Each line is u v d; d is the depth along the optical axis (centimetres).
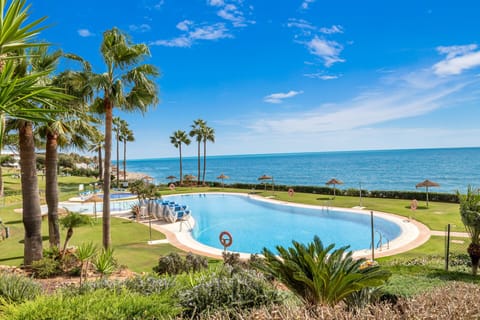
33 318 303
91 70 1116
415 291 469
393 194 2847
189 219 2236
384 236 1847
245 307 363
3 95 357
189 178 4853
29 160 953
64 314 304
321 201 2850
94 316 301
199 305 374
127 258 1191
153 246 1473
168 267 923
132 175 7994
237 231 2136
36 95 397
